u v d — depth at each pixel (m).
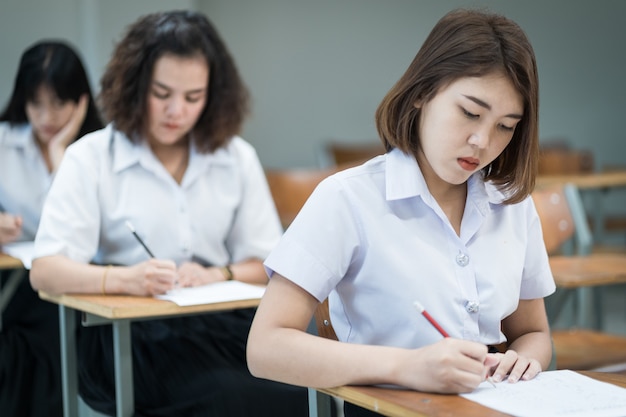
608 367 2.64
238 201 2.82
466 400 1.35
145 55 2.59
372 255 1.61
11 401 2.96
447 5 6.97
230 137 2.77
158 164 2.69
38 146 3.35
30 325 3.07
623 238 7.18
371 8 6.87
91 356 2.60
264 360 1.51
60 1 5.32
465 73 1.48
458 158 1.52
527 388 1.43
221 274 2.64
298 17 6.70
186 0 5.65
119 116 2.65
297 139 6.77
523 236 1.75
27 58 3.28
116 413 2.38
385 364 1.42
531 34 7.31
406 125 1.60
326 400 1.54
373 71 6.91
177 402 2.39
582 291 3.20
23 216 3.36
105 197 2.65
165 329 2.61
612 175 5.28
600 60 7.46
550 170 5.59
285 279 1.58
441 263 1.63
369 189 1.63
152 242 2.68
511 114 1.50
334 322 1.70
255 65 6.61
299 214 1.61
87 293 2.39
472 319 1.64
